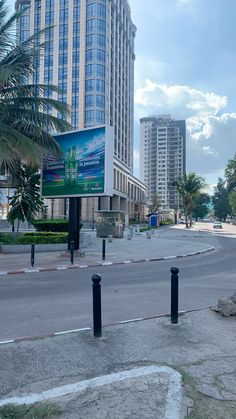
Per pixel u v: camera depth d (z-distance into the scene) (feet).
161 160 432.25
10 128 55.52
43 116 60.75
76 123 287.48
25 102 60.90
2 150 51.44
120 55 348.59
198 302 27.50
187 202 215.92
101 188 58.39
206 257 62.85
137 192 359.05
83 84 288.10
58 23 295.28
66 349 16.58
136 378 13.37
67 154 63.16
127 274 42.42
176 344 17.30
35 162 53.93
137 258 58.23
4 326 21.01
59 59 293.84
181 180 217.77
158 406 11.39
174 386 12.69
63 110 62.13
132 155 412.57
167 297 29.14
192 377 13.60
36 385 13.03
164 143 430.61
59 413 11.00
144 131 441.27
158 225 216.33
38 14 297.74
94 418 10.72
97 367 14.61
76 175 61.72
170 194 423.23
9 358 15.56
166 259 59.36
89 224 221.46
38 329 20.42
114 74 321.93
